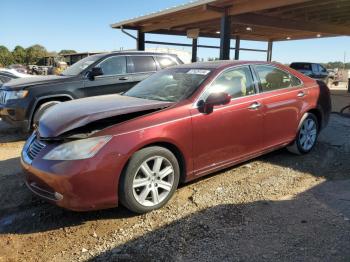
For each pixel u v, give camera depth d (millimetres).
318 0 12320
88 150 3504
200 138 4266
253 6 11992
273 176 4961
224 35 12906
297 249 3180
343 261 2988
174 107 4137
